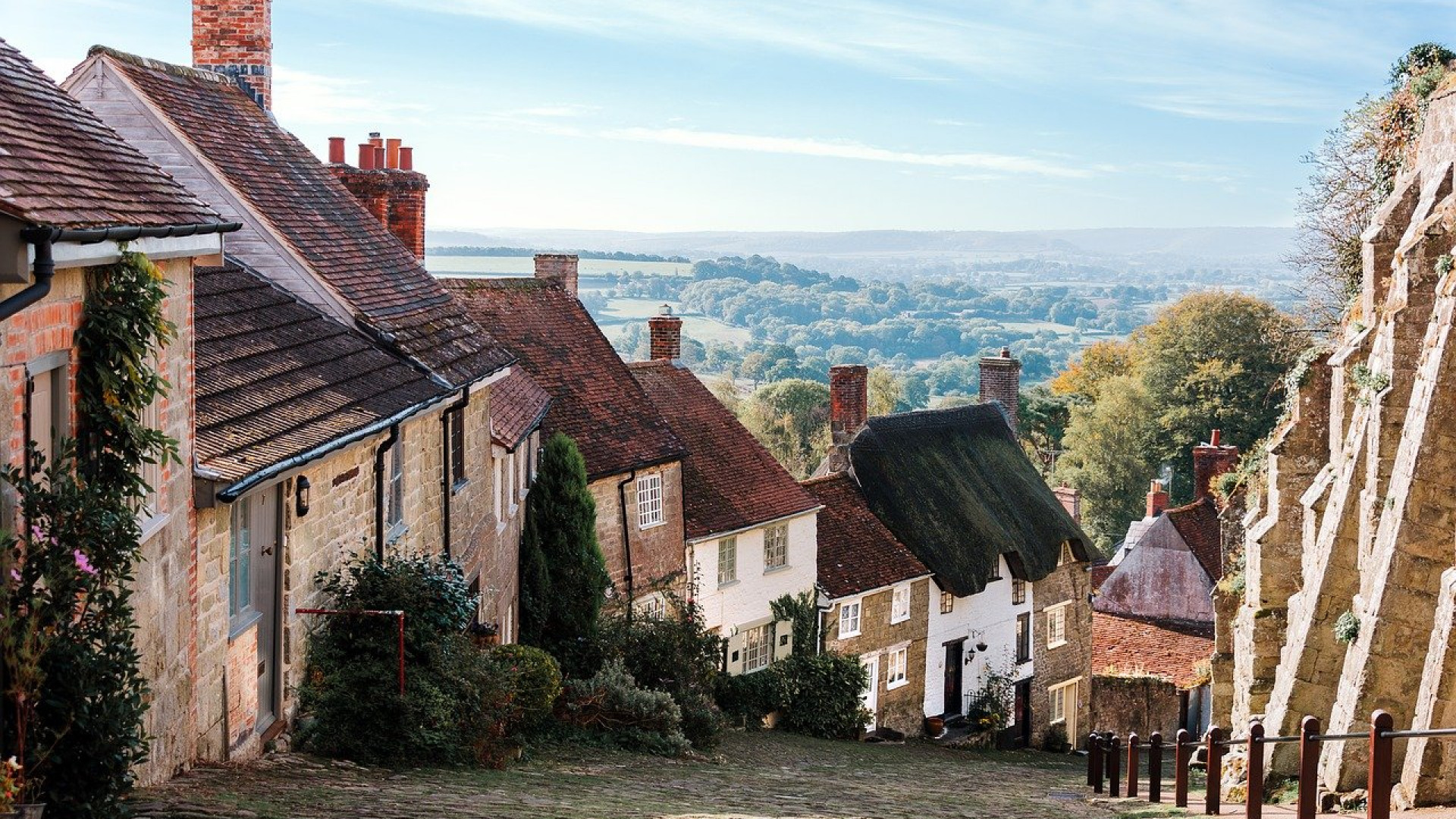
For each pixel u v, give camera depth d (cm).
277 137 2086
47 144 943
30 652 764
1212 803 1419
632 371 3553
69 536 811
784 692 3266
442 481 1889
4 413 795
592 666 2473
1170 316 7394
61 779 820
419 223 2484
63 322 883
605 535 2881
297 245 1791
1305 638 1973
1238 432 7031
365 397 1542
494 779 1387
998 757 3681
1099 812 1589
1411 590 1595
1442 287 1622
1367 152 3203
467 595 1789
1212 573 4409
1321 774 1772
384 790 1158
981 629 4025
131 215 947
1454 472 1573
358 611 1391
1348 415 2128
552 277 3453
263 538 1304
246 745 1248
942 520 3950
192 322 1143
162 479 1052
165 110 1789
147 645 1016
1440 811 1324
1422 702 1418
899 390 9481
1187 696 4225
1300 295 3728
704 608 3161
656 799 1388
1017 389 4822
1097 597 4647
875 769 2480
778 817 1273
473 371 1961
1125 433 7256
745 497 3341
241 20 2141
